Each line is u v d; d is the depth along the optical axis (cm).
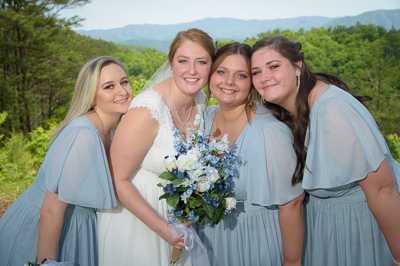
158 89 212
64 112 1800
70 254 200
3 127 1706
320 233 208
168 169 190
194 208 190
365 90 2966
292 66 192
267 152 201
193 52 201
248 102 222
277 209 225
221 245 232
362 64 7975
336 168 178
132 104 197
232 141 230
